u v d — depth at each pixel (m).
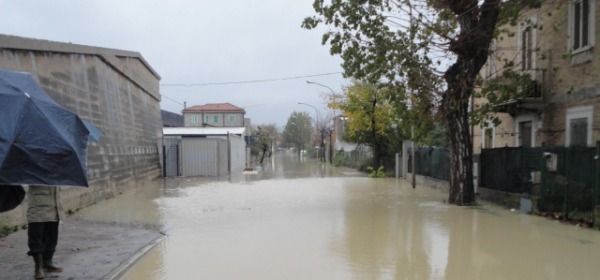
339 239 8.99
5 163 4.64
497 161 14.80
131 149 20.81
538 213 12.09
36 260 5.96
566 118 14.53
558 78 14.95
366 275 6.56
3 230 8.95
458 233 9.63
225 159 32.28
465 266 7.04
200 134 41.12
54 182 4.97
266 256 7.64
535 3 13.77
